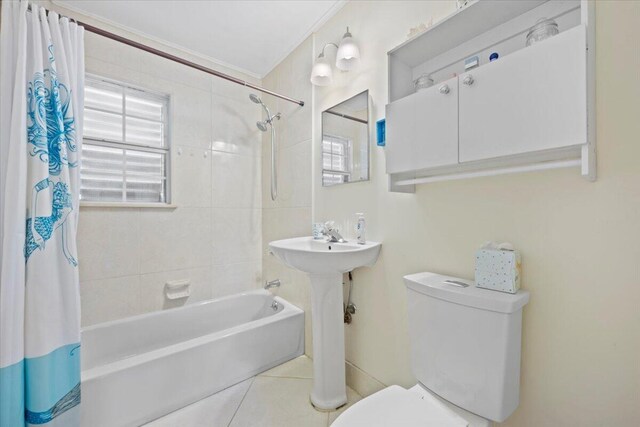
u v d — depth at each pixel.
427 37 1.07
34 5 1.21
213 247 2.27
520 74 0.77
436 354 0.98
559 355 0.86
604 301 0.78
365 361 1.54
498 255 0.92
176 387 1.45
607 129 0.76
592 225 0.80
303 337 2.03
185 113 2.14
